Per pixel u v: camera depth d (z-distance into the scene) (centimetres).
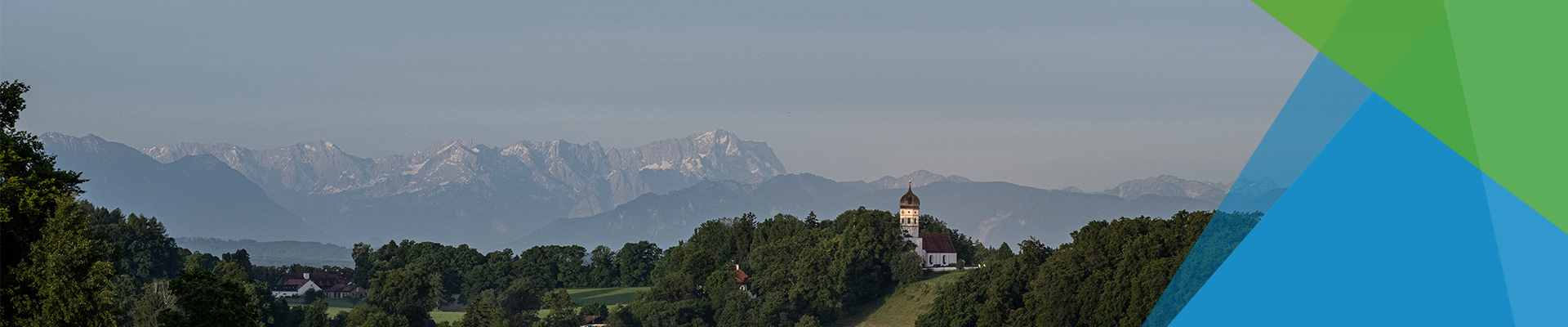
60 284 10006
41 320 10031
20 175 10319
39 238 10394
